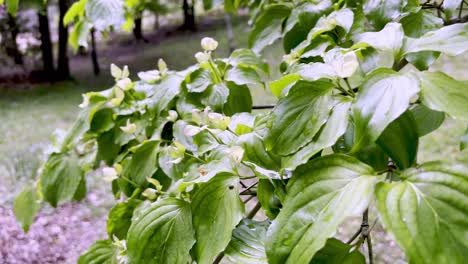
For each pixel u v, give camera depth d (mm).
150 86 760
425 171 339
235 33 7457
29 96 5617
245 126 527
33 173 3156
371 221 1423
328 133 393
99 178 3207
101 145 767
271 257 355
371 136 345
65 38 6418
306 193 366
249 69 695
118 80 774
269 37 790
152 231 475
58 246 2523
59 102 5340
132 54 6922
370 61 504
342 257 399
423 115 534
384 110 345
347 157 369
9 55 6383
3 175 3230
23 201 880
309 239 342
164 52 6602
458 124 3195
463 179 322
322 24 596
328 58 451
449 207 314
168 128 733
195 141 592
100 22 711
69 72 6578
